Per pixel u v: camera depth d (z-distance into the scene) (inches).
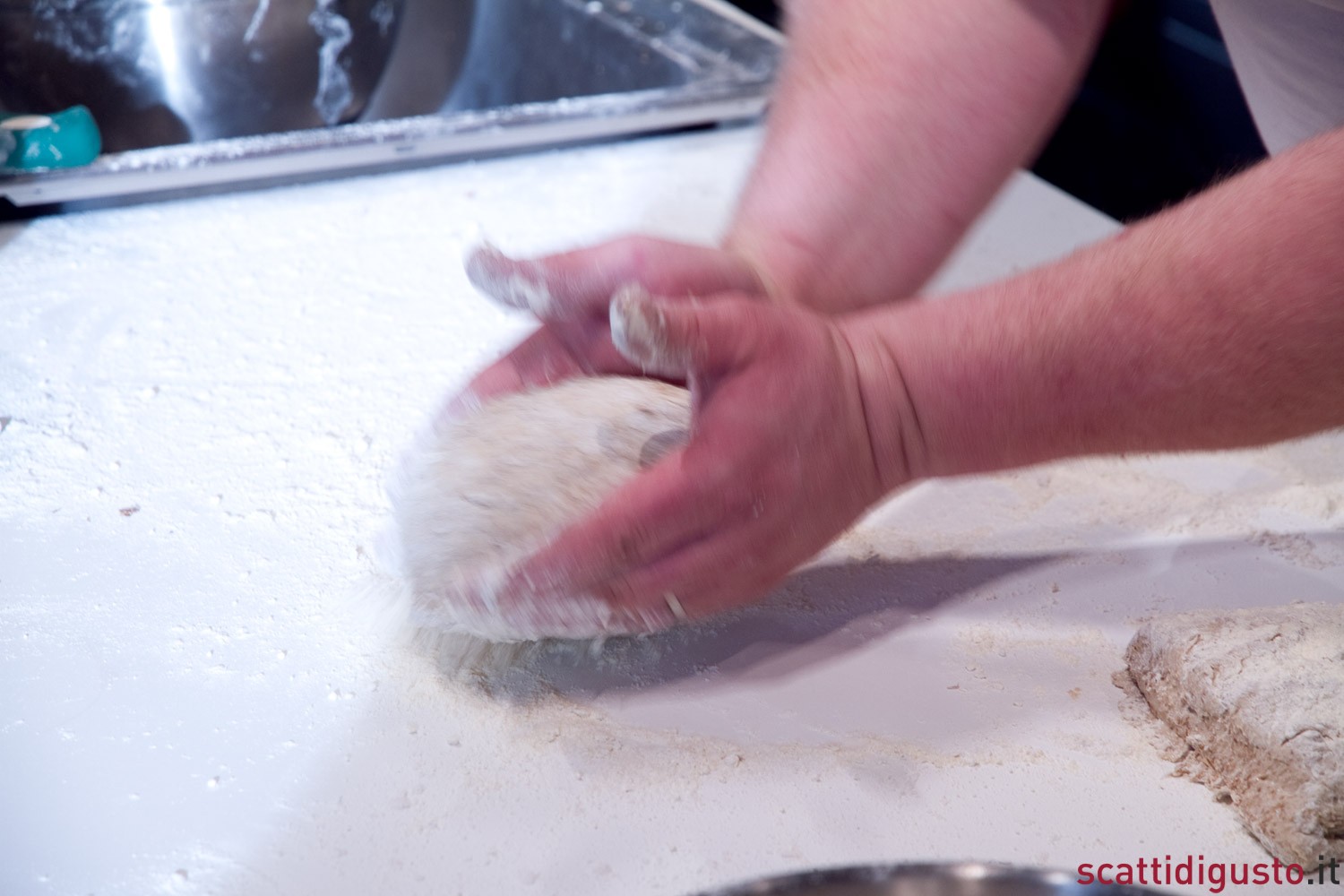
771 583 30.0
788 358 28.1
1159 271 28.1
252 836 27.8
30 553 32.4
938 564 33.2
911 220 33.1
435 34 57.6
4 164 41.7
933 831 28.1
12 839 27.5
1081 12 33.3
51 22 47.5
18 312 38.9
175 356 37.8
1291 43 34.1
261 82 51.2
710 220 43.3
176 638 30.9
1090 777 29.0
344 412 36.4
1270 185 28.1
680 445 29.6
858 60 33.3
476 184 44.9
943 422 29.1
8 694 29.7
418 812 28.2
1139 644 30.3
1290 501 34.6
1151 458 35.8
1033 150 34.5
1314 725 27.6
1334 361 27.6
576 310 31.3
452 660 30.8
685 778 28.9
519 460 29.5
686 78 50.5
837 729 29.8
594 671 30.8
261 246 41.8
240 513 33.6
